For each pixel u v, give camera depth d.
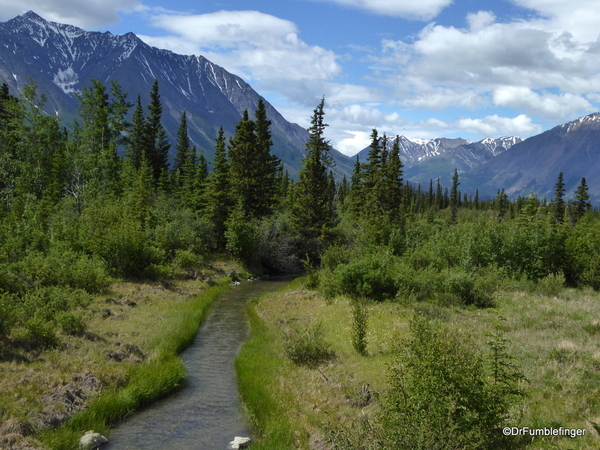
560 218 69.94
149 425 10.73
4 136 54.19
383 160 59.72
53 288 18.80
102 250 28.52
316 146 58.03
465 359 8.07
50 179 53.69
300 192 58.00
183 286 29.84
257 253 47.88
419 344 8.77
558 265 31.36
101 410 10.72
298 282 38.19
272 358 15.70
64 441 9.10
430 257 30.42
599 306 21.06
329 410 10.81
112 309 20.00
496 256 30.95
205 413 11.55
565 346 12.80
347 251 33.41
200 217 49.47
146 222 40.06
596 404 9.05
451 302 21.81
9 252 22.56
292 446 9.30
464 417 7.11
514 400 8.21
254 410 11.51
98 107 58.09
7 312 13.66
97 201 37.25
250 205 55.72
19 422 9.20
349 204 72.00
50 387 11.09
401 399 8.00
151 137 69.06
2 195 49.31
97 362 13.19
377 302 23.27
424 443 6.56
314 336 15.55
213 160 52.88
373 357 14.09
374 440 7.22
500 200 116.19
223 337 19.47
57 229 30.36
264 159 59.44
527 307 20.98
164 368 13.82
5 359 12.22
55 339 14.15
